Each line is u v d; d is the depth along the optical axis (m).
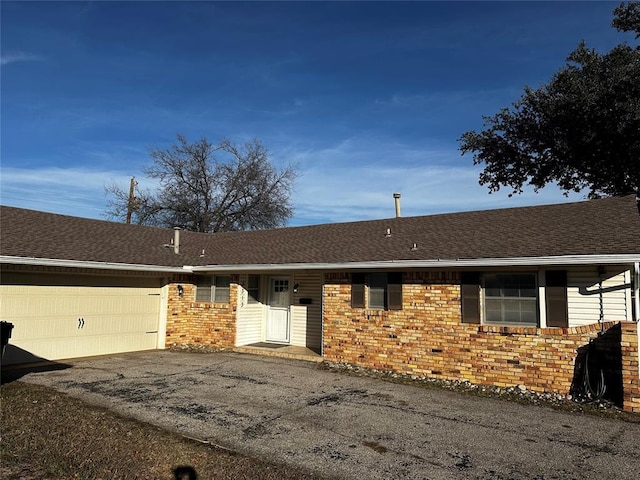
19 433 5.50
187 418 6.44
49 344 10.91
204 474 4.48
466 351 9.18
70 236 12.58
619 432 6.16
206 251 15.31
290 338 13.46
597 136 19.81
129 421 6.18
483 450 5.41
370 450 5.34
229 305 13.37
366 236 12.83
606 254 7.65
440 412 7.10
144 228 16.05
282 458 5.02
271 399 7.68
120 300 12.55
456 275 9.52
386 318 10.28
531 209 11.69
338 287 11.13
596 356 7.94
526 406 7.55
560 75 20.75
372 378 9.62
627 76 18.00
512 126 23.50
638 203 10.08
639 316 7.75
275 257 12.60
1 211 12.44
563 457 5.21
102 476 4.34
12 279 10.30
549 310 8.55
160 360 11.44
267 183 34.97
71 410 6.62
